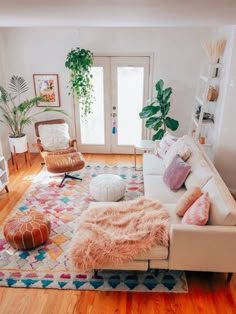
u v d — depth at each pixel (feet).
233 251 7.72
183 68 16.02
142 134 17.85
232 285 8.44
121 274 8.75
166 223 8.40
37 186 14.19
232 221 7.64
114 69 16.34
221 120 12.68
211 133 14.55
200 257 7.91
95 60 16.20
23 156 18.12
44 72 16.62
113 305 7.76
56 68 16.48
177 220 8.90
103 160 17.47
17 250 9.70
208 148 14.24
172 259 8.00
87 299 7.94
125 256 7.75
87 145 18.40
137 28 15.35
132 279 8.57
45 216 10.16
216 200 8.23
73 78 16.01
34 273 8.78
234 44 11.43
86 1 4.21
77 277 8.64
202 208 7.98
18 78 16.57
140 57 15.99
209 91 13.47
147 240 7.97
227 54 12.14
